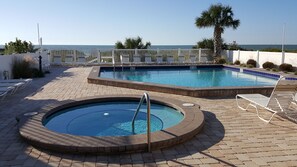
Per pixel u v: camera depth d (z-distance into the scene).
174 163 3.66
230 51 21.28
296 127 5.25
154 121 6.07
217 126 5.31
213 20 21.19
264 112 6.36
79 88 9.74
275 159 3.81
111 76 15.21
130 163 3.65
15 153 3.95
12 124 5.37
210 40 23.62
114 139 4.12
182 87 8.79
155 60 20.70
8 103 7.29
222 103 7.38
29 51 19.77
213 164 3.64
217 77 14.90
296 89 5.57
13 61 12.54
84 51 20.06
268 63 16.56
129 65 18.27
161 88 9.07
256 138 4.65
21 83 8.90
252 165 3.62
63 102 6.70
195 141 4.48
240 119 5.80
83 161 3.70
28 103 7.30
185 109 6.02
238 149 4.16
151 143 4.01
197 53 21.70
